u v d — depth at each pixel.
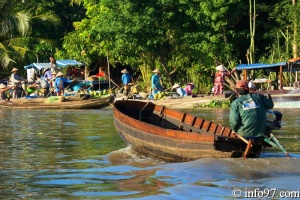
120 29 55.91
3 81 63.81
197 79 58.88
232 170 18.34
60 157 21.70
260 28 58.56
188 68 59.16
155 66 61.53
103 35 58.50
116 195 15.59
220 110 45.91
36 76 62.12
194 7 55.97
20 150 23.50
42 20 69.50
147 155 21.77
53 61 57.00
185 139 20.14
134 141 22.06
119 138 27.31
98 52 63.81
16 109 50.00
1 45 65.62
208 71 58.66
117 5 56.84
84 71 67.19
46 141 26.34
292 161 19.34
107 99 49.19
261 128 19.80
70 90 58.12
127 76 53.44
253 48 55.97
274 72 55.12
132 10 55.84
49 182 17.31
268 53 57.97
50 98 49.84
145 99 50.00
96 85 62.84
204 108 47.94
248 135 19.77
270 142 19.70
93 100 49.16
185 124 23.48
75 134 29.20
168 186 16.56
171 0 55.44
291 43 55.44
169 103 48.56
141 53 60.09
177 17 56.78
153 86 51.06
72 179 17.72
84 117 40.50
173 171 18.64
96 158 21.44
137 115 24.42
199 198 15.21
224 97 48.16
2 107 51.47
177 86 51.19
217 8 54.38
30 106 50.09
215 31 56.41
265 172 18.12
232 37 57.00
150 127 21.22
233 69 52.22
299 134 28.62
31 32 68.75
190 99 48.31
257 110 19.73
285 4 57.16
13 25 66.88
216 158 19.62
